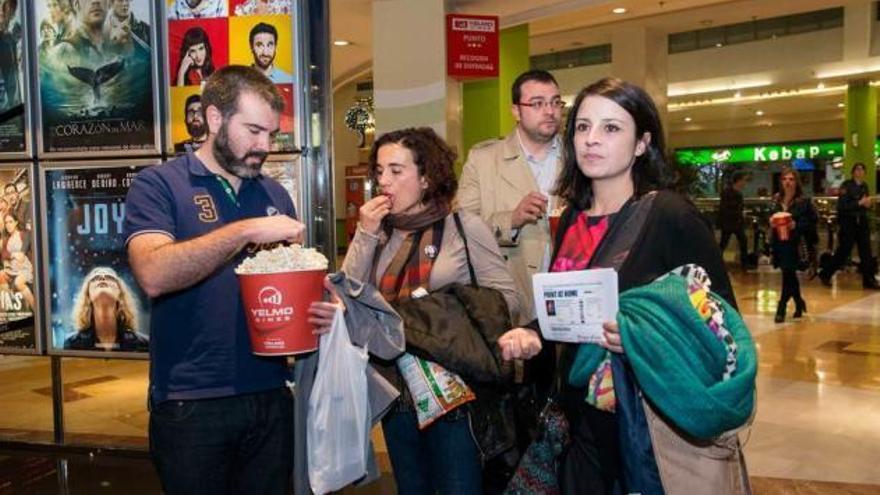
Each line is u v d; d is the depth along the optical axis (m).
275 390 2.02
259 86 1.86
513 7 8.60
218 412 1.90
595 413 1.78
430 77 7.43
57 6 3.57
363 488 3.46
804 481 3.58
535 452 1.97
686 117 22.48
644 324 1.52
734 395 1.48
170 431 1.89
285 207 2.12
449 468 2.14
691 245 1.67
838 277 11.88
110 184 3.59
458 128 8.00
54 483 3.59
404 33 7.43
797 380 5.48
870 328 7.41
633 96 1.75
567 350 1.87
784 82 15.86
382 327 2.05
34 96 3.63
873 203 12.46
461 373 2.06
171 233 1.84
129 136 3.55
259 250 1.98
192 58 3.44
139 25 3.49
